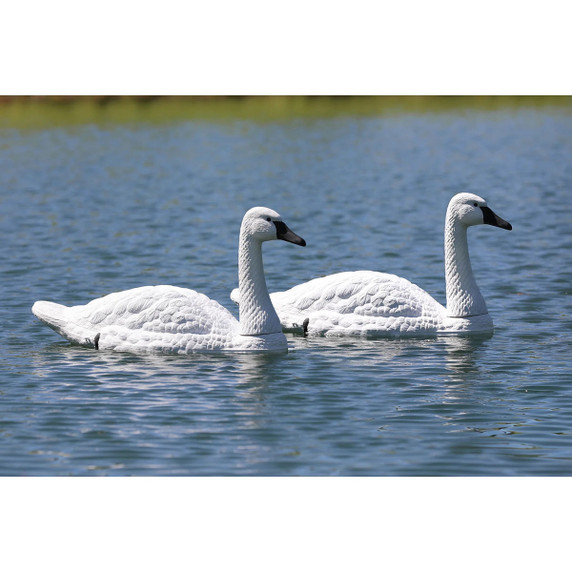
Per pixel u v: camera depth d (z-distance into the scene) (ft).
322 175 152.97
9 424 53.67
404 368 63.21
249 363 63.87
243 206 128.67
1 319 75.31
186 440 51.62
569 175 149.79
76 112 217.97
